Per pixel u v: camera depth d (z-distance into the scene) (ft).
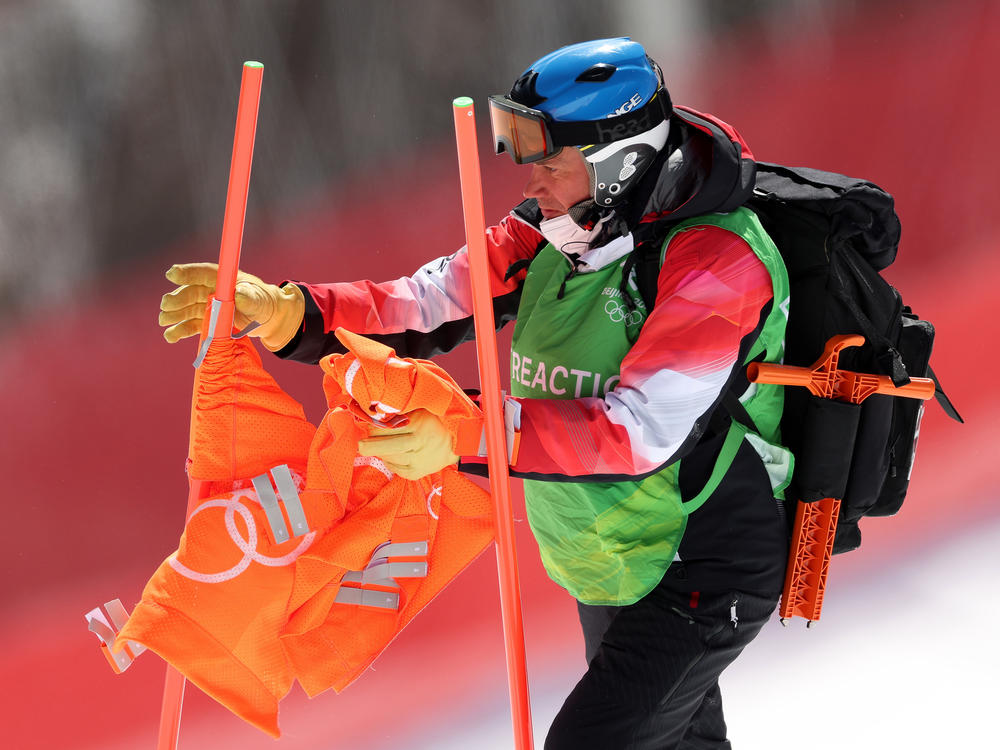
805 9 143.84
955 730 46.73
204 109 126.82
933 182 121.49
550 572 32.42
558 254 31.50
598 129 27.61
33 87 123.44
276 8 127.95
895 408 32.48
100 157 121.08
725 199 28.19
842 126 131.23
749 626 29.81
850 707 48.65
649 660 29.14
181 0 126.72
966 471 72.13
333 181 124.98
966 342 91.81
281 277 111.45
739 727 47.57
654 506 29.53
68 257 113.29
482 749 49.49
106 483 77.36
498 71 136.56
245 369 28.96
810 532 30.83
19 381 91.09
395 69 132.36
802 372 29.55
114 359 95.45
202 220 121.80
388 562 29.60
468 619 60.29
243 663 28.32
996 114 131.95
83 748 53.67
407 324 33.96
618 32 140.67
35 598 65.77
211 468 29.17
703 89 137.90
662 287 28.17
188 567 28.09
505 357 89.10
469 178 25.76
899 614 56.08
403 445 26.66
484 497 30.40
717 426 29.63
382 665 56.75
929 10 142.20
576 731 28.94
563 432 26.89
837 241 29.84
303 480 29.55
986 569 60.23
